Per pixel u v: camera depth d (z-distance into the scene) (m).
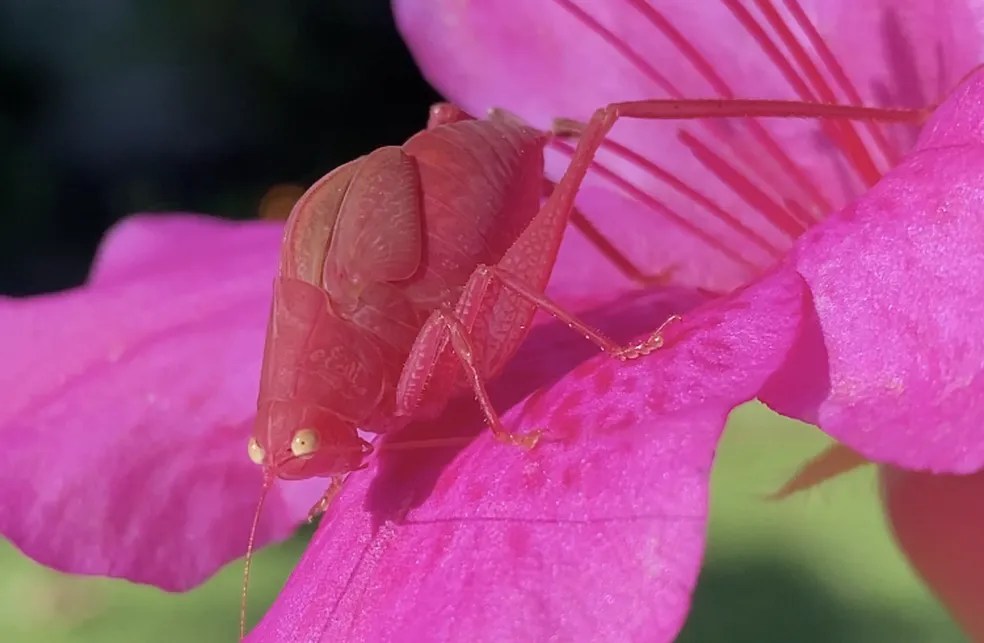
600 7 0.14
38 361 0.14
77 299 0.14
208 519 0.14
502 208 0.11
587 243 0.13
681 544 0.09
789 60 0.13
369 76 0.57
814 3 0.13
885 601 0.24
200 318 0.14
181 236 0.16
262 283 0.14
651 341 0.10
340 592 0.11
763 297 0.10
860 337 0.10
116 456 0.14
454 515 0.10
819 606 0.24
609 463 0.10
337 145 0.57
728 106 0.11
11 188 0.57
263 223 0.16
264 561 0.29
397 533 0.11
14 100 0.58
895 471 0.13
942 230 0.10
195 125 0.58
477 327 0.11
